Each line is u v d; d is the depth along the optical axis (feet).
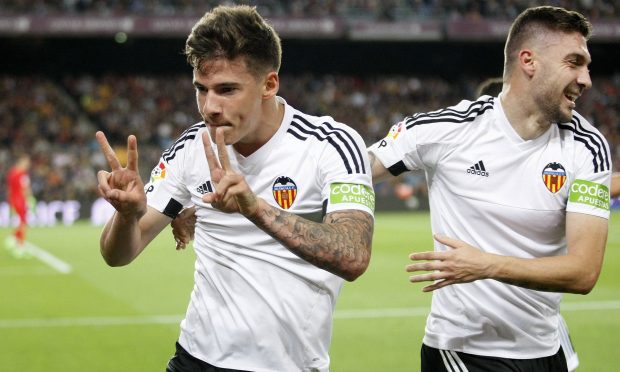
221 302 9.27
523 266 8.98
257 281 9.01
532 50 9.91
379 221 78.43
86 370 21.06
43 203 82.64
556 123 10.36
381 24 101.60
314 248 8.01
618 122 114.83
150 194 9.86
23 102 102.06
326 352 9.45
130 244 9.25
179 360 9.73
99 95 108.27
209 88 8.16
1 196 79.92
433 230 11.30
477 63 123.03
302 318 9.05
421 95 119.96
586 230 9.75
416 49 121.19
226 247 9.18
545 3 107.86
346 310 29.63
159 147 101.91
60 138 97.96
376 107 117.19
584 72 9.80
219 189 7.70
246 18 8.14
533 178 10.31
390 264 44.04
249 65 8.12
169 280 38.32
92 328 26.63
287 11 102.94
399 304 30.89
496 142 10.44
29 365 21.53
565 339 12.36
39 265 44.86
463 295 10.87
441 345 11.16
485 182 10.52
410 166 11.10
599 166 10.02
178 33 97.76
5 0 95.55
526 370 10.95
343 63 121.80
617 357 21.90
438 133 10.75
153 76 115.14
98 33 95.61
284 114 9.01
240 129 8.29
